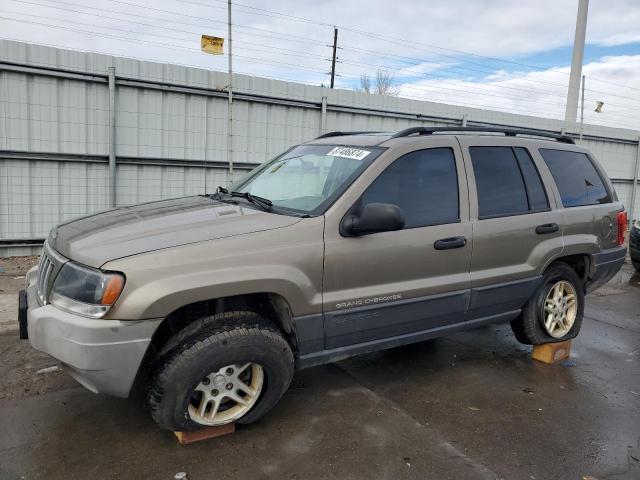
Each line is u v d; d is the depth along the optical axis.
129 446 3.10
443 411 3.70
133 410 3.51
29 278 3.52
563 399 3.98
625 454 3.24
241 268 2.97
